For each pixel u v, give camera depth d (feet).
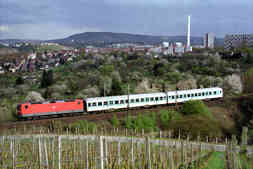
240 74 249.14
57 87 213.66
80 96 196.95
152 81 230.07
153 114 148.66
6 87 233.76
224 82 224.12
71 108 145.48
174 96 169.68
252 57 304.71
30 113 137.18
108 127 133.18
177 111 157.89
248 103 178.81
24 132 118.21
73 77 253.44
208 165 86.63
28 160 77.71
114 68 295.48
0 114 151.02
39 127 127.75
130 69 295.28
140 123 134.31
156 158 80.89
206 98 181.47
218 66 283.79
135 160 76.89
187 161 85.61
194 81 222.28
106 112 154.92
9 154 84.84
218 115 161.27
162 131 135.85
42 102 139.74
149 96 162.30
